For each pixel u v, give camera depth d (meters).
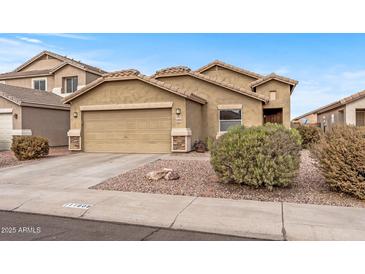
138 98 15.99
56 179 9.71
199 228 5.42
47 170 11.45
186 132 15.17
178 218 5.86
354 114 19.80
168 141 15.74
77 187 8.52
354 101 19.77
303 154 15.28
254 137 7.70
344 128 8.04
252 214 6.02
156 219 5.84
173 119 15.47
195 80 18.88
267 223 5.53
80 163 13.04
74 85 27.92
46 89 28.67
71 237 5.05
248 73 23.42
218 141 8.30
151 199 7.16
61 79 27.95
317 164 9.25
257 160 7.59
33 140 14.53
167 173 9.29
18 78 29.69
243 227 5.38
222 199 7.14
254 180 7.64
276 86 21.16
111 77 16.14
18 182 9.34
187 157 14.08
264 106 19.81
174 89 15.13
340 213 6.06
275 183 7.64
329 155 7.56
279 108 21.28
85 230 5.38
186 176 9.66
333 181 7.36
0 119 20.22
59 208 6.58
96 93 16.72
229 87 18.03
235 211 6.22
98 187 8.48
